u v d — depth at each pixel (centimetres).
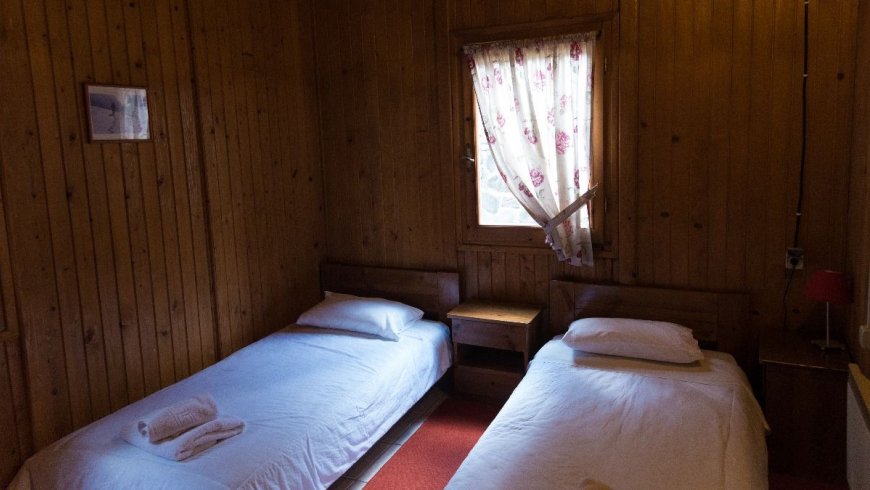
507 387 375
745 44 322
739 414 263
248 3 379
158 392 303
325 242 451
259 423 266
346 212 440
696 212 344
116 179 307
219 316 368
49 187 279
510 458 234
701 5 327
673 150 343
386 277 426
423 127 404
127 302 315
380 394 314
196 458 237
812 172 318
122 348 314
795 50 313
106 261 304
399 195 420
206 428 247
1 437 265
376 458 323
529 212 374
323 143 438
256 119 388
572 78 355
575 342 332
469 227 401
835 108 309
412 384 346
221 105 363
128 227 314
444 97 394
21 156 268
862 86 283
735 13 321
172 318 340
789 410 291
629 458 231
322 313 391
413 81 402
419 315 401
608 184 360
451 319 384
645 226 356
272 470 238
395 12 400
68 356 289
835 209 316
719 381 294
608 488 194
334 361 336
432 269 417
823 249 321
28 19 269
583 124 357
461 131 393
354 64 418
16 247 267
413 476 306
